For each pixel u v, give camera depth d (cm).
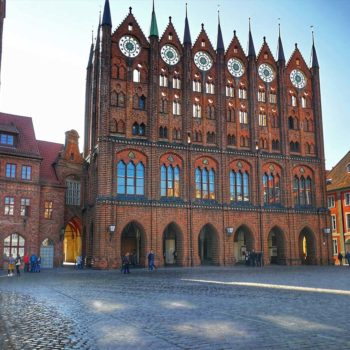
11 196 5250
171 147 5600
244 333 1235
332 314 1565
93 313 1625
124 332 1265
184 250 5453
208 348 1068
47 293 2362
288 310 1667
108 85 5403
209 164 5809
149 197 5372
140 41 5738
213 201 5750
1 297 2162
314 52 6750
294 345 1091
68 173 6038
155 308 1748
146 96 5641
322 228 6328
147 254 5244
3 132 5397
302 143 6431
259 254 5703
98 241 5041
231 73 6200
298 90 6556
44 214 5588
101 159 5200
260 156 6091
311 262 6275
